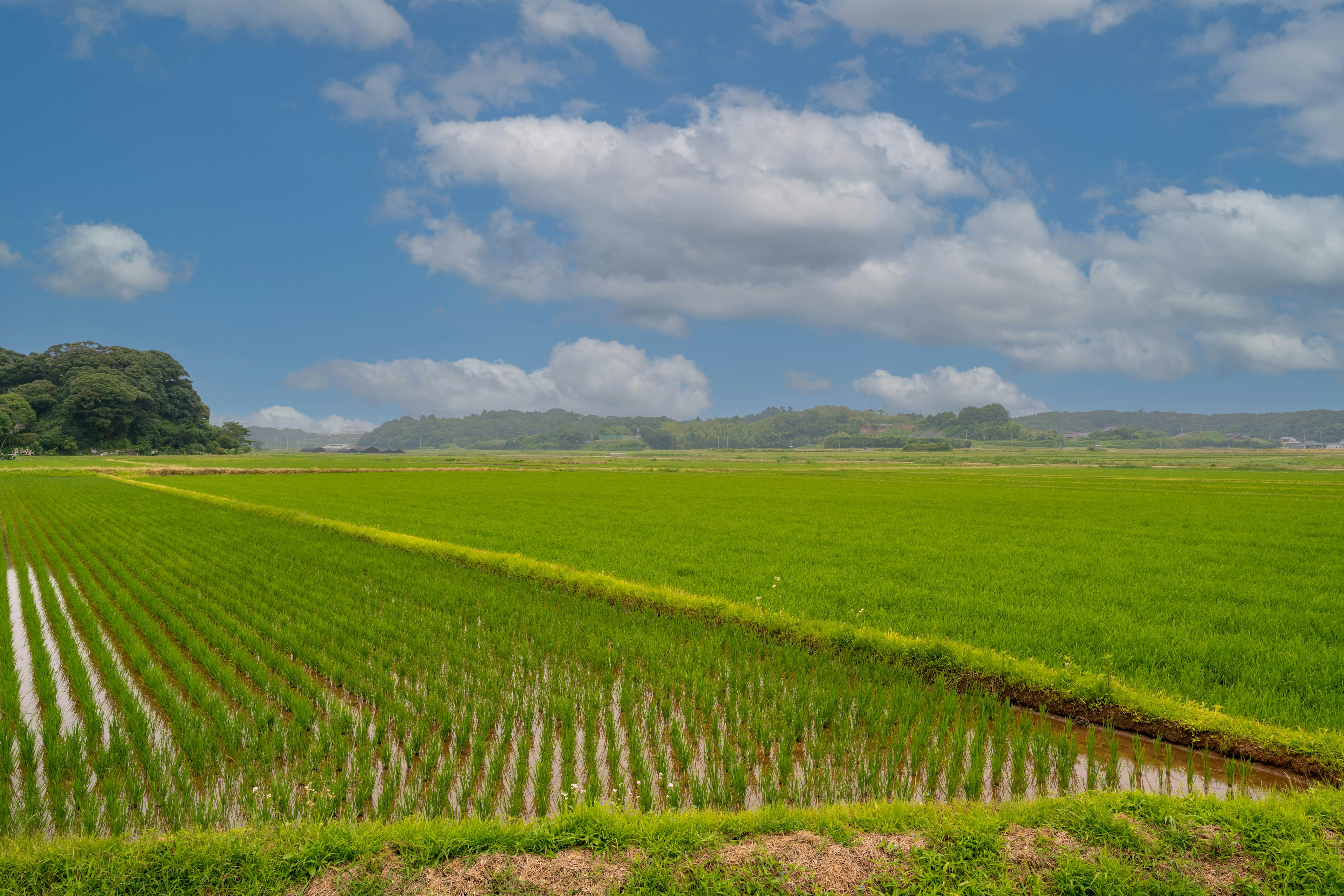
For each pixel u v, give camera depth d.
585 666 10.50
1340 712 8.34
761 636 12.11
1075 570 18.06
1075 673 9.36
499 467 117.94
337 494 51.47
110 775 7.03
